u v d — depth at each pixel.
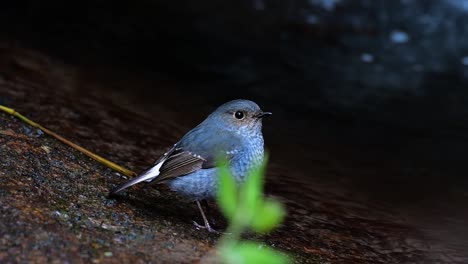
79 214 8.23
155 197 9.81
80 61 17.33
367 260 9.24
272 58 19.12
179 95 16.09
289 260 8.55
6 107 11.18
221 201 5.11
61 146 10.48
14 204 7.96
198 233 8.73
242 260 5.20
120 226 8.20
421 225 10.94
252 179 5.12
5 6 20.62
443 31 21.66
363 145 14.53
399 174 13.28
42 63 16.33
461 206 11.96
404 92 17.73
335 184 12.40
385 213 11.32
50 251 7.10
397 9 22.28
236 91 16.77
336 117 15.87
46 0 21.42
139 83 16.50
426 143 14.91
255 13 22.00
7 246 7.04
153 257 7.50
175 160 9.18
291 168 12.82
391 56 20.08
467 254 9.84
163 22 20.84
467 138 15.32
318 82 17.84
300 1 22.55
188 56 18.70
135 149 11.86
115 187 9.18
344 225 10.50
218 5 22.28
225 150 9.24
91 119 12.87
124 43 19.09
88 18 20.50
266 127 14.84
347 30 21.38
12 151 9.55
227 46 19.64
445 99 17.45
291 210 10.71
